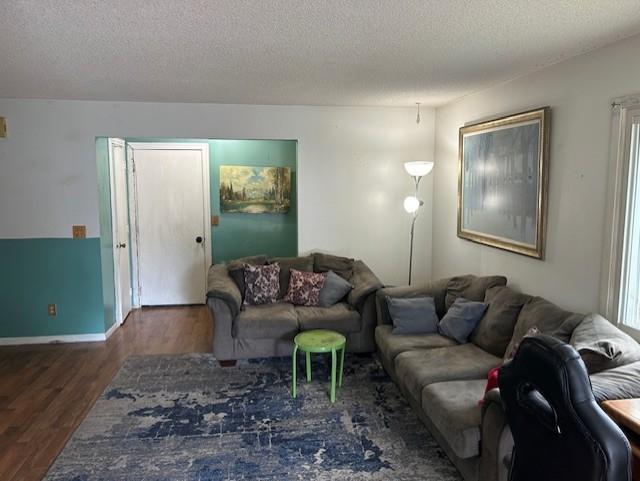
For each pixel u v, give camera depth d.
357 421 3.18
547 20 2.31
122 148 5.69
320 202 5.18
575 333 2.60
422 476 2.58
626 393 1.93
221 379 3.87
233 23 2.35
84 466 2.70
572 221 3.05
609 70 2.72
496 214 3.91
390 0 2.05
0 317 4.75
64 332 4.83
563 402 1.39
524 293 3.58
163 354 4.46
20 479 2.59
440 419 2.53
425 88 4.08
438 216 5.24
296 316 4.20
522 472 1.65
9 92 4.23
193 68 3.31
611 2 2.08
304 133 5.06
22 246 4.70
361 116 5.13
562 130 3.13
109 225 5.13
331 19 2.29
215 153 5.98
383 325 4.02
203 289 6.22
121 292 5.46
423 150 5.27
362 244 5.31
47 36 2.55
